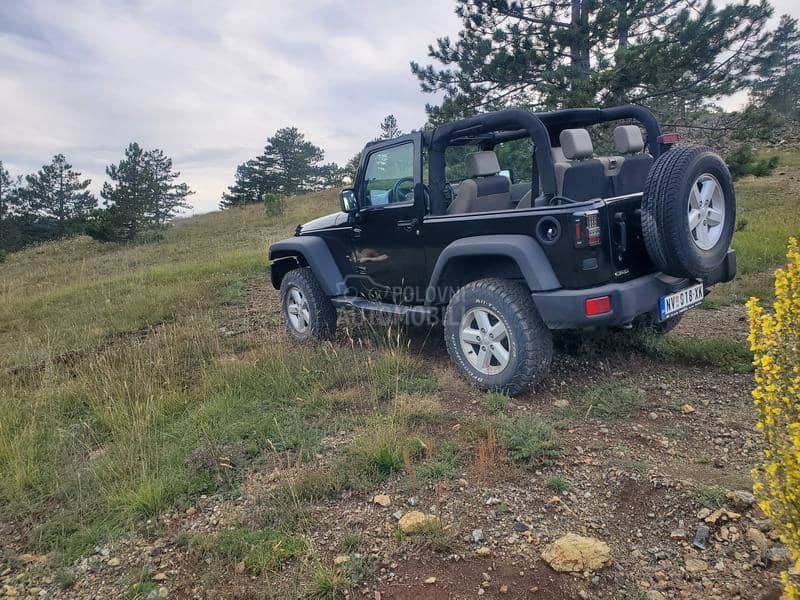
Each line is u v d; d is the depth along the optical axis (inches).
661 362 178.9
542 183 156.0
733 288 253.1
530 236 152.0
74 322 325.7
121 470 135.8
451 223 170.4
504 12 457.1
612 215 144.3
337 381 180.7
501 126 163.6
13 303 426.6
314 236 227.9
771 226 360.8
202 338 242.5
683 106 428.1
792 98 627.8
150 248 818.2
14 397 194.9
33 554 114.1
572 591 88.6
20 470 139.6
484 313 161.6
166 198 1836.9
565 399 157.8
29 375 227.1
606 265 143.6
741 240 329.4
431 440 134.3
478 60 449.4
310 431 148.5
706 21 379.6
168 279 440.1
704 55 379.9
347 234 211.8
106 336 287.3
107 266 662.5
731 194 154.3
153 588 98.2
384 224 193.8
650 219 140.2
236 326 275.9
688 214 140.7
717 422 137.8
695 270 143.1
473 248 159.0
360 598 90.7
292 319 239.8
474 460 127.4
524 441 131.4
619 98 380.8
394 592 91.3
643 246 152.3
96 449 156.0
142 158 1315.2
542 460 125.1
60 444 156.7
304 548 102.7
